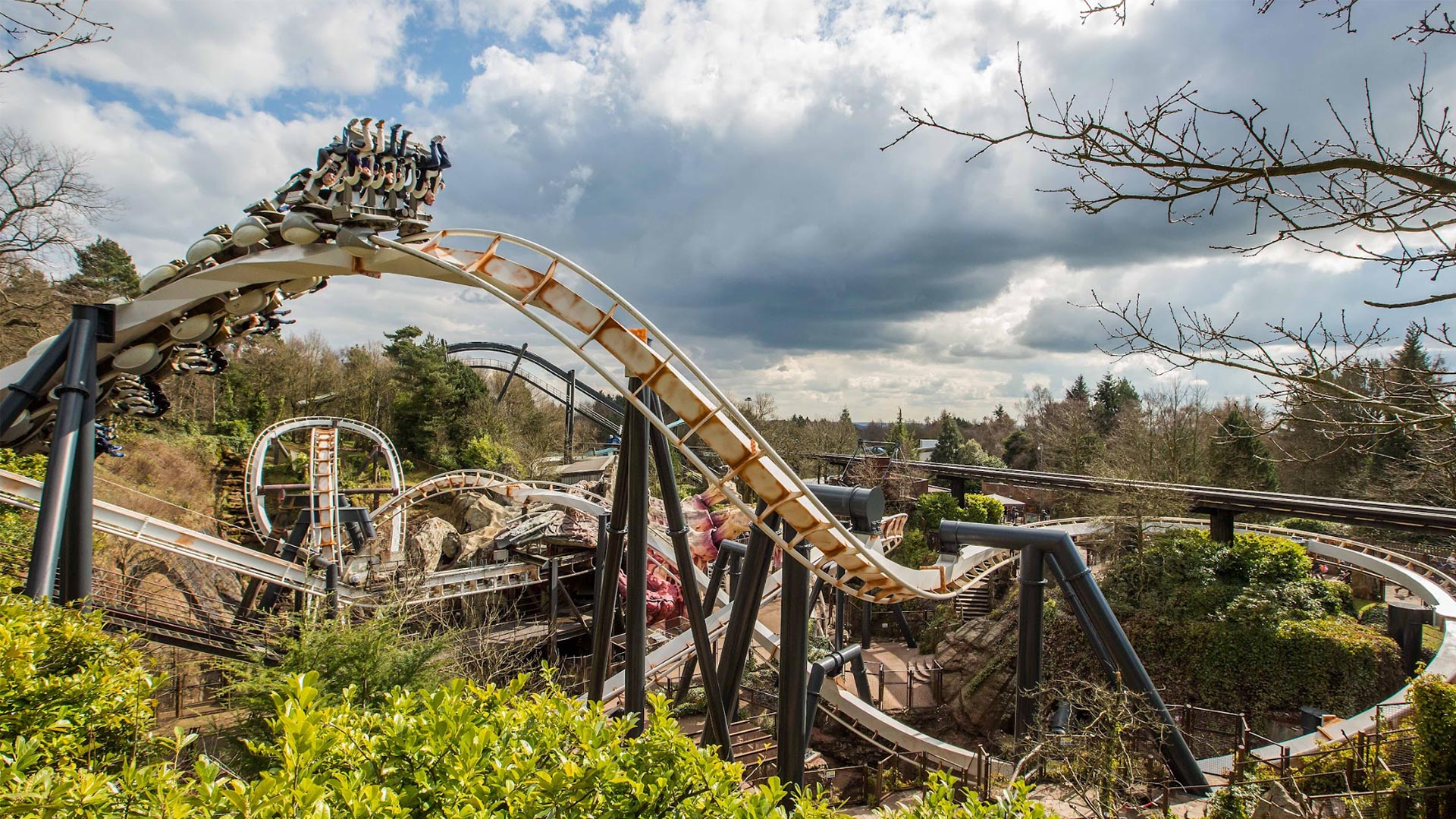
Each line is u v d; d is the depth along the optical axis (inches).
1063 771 577.0
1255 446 1658.5
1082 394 3996.1
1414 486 324.5
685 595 574.6
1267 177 225.1
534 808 178.5
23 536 993.5
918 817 210.8
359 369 2891.2
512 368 3191.4
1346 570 1466.5
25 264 1417.3
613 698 1002.7
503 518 2036.2
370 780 187.0
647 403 560.4
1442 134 214.2
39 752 248.1
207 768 165.0
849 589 637.3
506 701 239.8
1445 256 218.4
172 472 1887.3
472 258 552.4
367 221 516.1
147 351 593.6
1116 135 235.3
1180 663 1117.1
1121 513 1339.8
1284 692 1018.7
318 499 1430.9
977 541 753.0
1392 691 959.0
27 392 541.6
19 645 283.1
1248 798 542.9
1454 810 503.8
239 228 539.2
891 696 1272.1
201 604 1213.1
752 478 529.0
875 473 2110.0
